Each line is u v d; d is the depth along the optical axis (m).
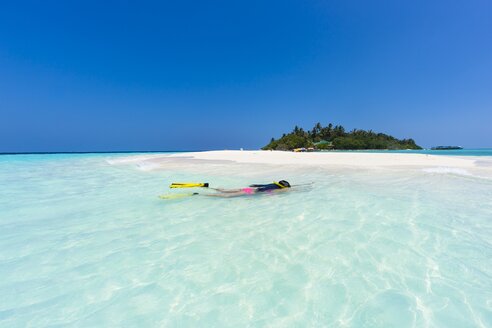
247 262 4.46
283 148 96.12
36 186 12.32
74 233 5.92
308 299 3.48
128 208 8.04
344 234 5.64
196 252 4.86
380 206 7.85
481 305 3.34
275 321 3.08
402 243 5.15
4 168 22.06
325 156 28.91
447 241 5.22
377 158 24.78
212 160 26.30
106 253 4.87
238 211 7.59
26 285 3.85
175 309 3.30
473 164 18.80
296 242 5.27
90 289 3.74
